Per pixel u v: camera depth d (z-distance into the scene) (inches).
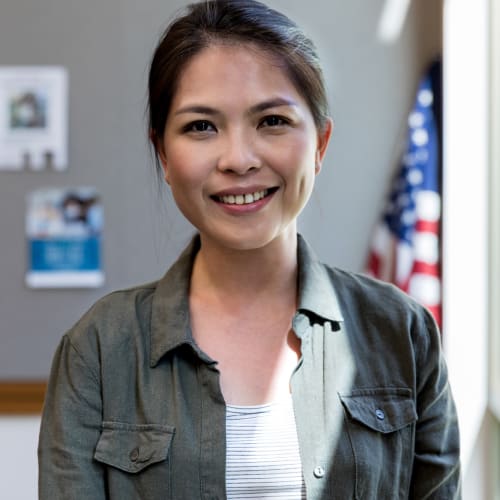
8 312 101.6
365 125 100.0
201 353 39.6
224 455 37.9
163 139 40.2
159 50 39.6
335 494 38.4
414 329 42.6
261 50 37.8
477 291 96.5
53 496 38.3
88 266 101.1
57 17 99.6
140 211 100.4
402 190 98.5
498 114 93.5
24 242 101.3
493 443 96.5
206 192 38.0
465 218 96.1
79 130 100.4
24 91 100.1
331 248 100.7
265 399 39.6
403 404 41.0
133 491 38.4
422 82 98.7
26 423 101.5
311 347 40.9
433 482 41.9
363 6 99.3
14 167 100.7
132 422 39.5
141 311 41.9
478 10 94.3
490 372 96.3
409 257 97.5
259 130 37.8
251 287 41.3
